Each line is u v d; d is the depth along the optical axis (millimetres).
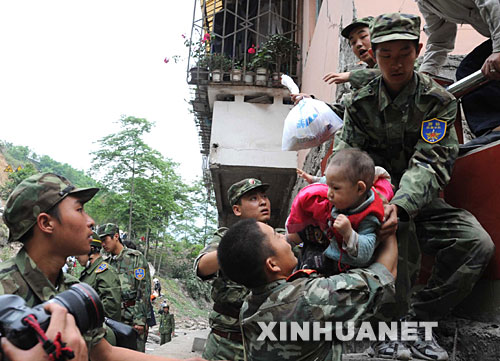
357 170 1826
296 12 10328
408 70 2383
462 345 2623
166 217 57469
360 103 2600
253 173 9508
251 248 1843
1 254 31656
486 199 2637
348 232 1793
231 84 9109
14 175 57812
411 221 2248
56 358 1099
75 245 1942
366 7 5297
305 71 9047
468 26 5434
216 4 10516
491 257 2553
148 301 5801
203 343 8375
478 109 3111
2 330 1103
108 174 54656
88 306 1282
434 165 2359
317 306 1767
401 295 2217
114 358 1954
